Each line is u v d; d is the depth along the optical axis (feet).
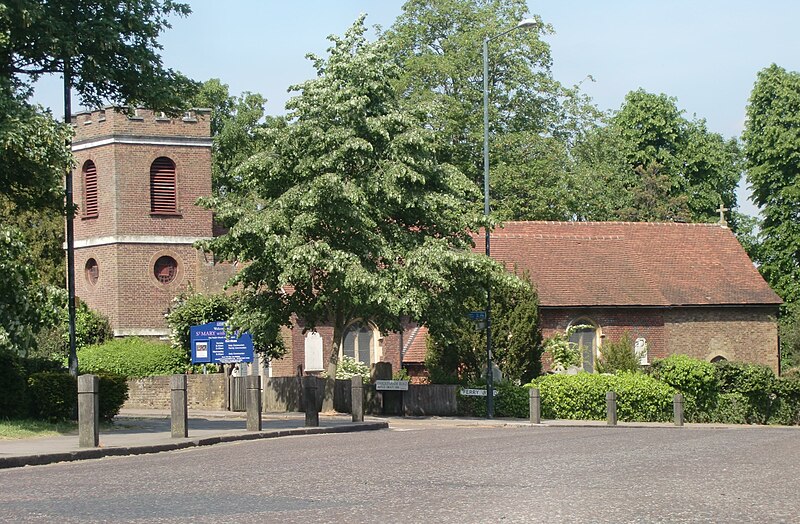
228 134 206.80
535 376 134.31
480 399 127.95
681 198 225.15
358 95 110.73
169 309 171.12
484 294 116.57
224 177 205.77
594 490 40.96
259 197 116.16
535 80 199.11
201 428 84.38
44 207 89.40
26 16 79.66
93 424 61.87
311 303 116.67
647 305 163.53
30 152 76.54
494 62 196.65
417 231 116.26
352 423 94.17
